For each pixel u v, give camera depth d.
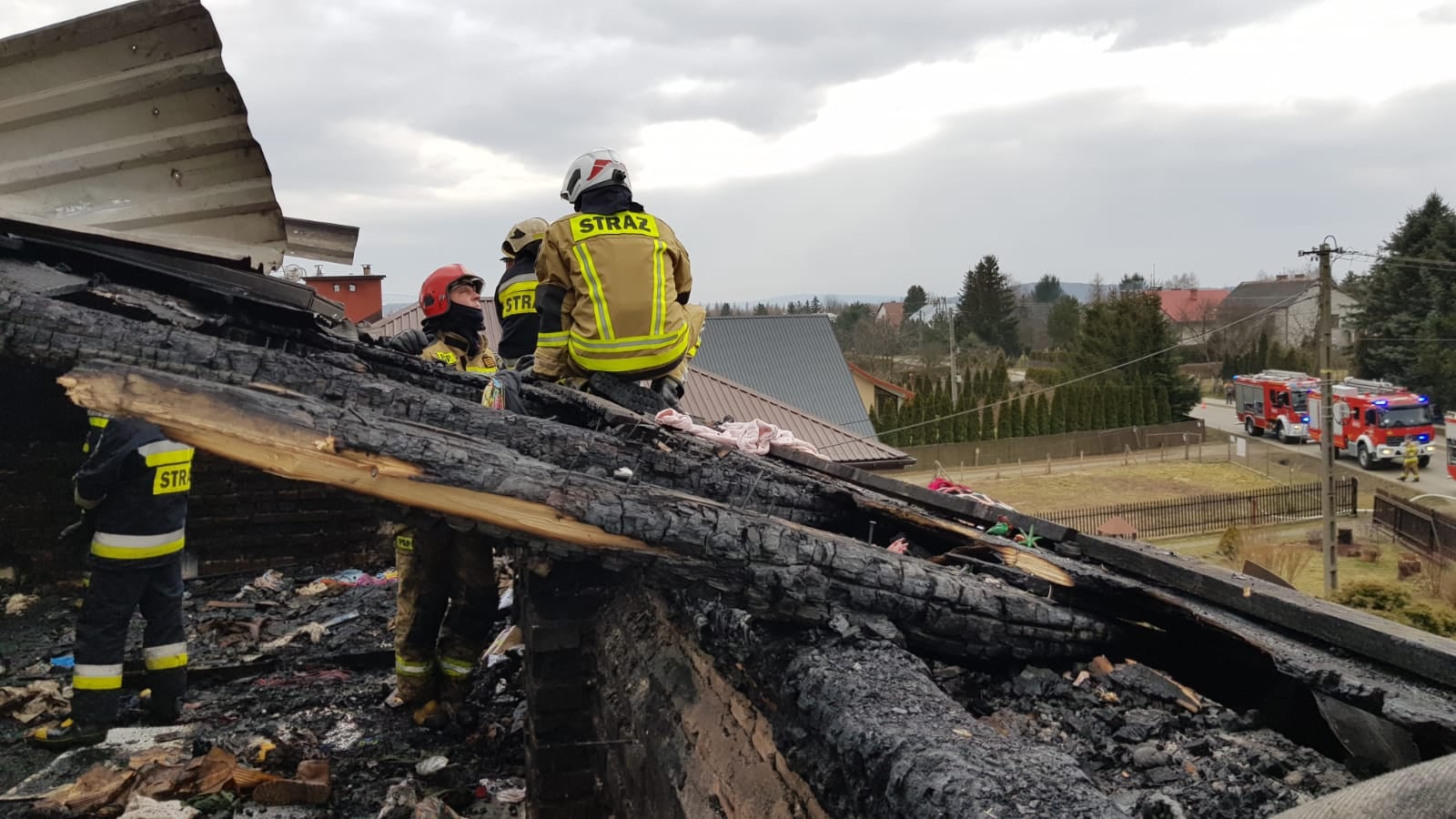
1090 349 48.16
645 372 4.61
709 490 3.37
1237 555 23.48
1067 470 36.03
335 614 5.93
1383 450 32.81
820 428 16.12
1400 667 2.02
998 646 2.38
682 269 4.94
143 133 4.16
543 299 4.71
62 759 4.01
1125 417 41.78
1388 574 21.59
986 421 39.56
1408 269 41.31
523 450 3.35
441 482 2.19
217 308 4.40
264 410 2.11
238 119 4.23
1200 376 64.62
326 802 3.81
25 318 3.10
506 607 5.84
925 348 71.25
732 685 2.47
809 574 2.18
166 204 4.30
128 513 4.05
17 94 3.93
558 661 3.63
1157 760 2.02
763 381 27.27
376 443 2.16
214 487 6.64
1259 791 1.88
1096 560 3.00
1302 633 2.29
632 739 3.08
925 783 1.49
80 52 3.92
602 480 2.32
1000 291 78.50
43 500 6.12
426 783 4.03
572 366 4.76
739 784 2.24
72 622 5.71
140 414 2.06
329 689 4.93
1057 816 1.37
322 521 6.86
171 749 4.13
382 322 15.95
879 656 2.03
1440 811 1.12
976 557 2.79
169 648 4.34
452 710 4.52
